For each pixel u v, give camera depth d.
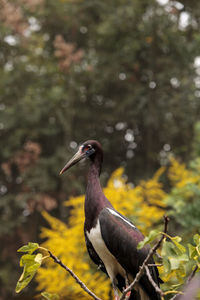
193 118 18.11
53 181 18.19
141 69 19.20
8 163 18.84
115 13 18.81
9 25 18.70
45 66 19.58
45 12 19.61
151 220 7.06
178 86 18.98
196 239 2.99
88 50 20.78
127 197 7.02
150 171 18.84
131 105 19.30
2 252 18.44
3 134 19.47
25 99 18.80
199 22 19.17
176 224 8.90
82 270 6.34
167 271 2.65
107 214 4.36
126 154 21.16
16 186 19.86
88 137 20.70
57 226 7.11
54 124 19.52
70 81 19.28
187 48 17.95
